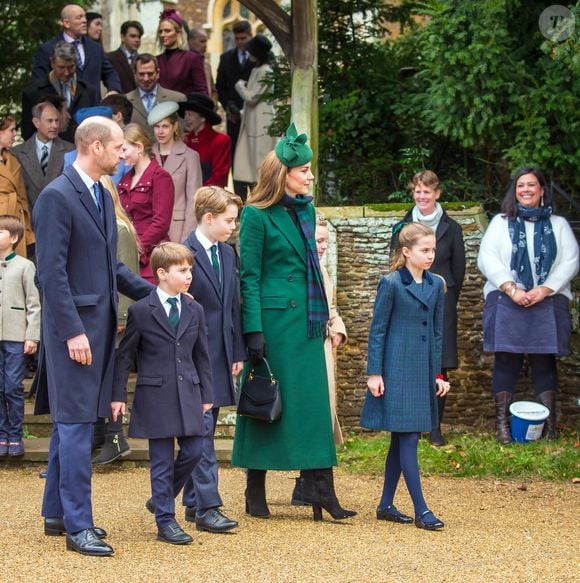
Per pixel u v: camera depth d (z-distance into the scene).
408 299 7.03
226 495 7.81
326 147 12.50
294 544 6.20
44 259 5.89
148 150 9.70
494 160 11.83
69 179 6.04
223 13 23.58
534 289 9.72
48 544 6.09
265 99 12.49
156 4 22.53
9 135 10.37
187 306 6.38
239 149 13.65
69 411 5.93
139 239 9.49
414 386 6.97
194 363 6.43
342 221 10.77
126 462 9.02
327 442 6.91
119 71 13.65
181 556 5.86
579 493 8.06
